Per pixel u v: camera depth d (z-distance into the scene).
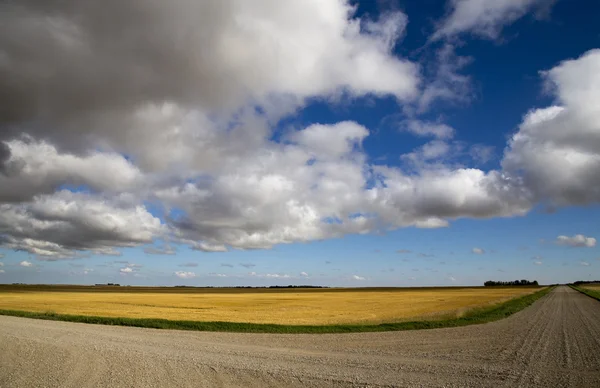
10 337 17.30
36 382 10.42
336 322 29.31
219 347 15.65
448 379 10.66
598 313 37.12
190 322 26.88
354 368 11.83
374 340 18.20
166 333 20.69
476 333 21.23
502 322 28.05
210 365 12.00
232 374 11.00
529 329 23.48
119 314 38.28
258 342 17.34
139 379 10.52
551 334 21.08
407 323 26.03
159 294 109.12
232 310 48.44
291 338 18.91
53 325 23.98
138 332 20.94
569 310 41.34
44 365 12.15
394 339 18.61
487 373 11.42
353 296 103.19
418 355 14.19
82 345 15.40
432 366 12.25
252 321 30.64
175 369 11.54
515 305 48.69
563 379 10.87
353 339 18.53
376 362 12.77
